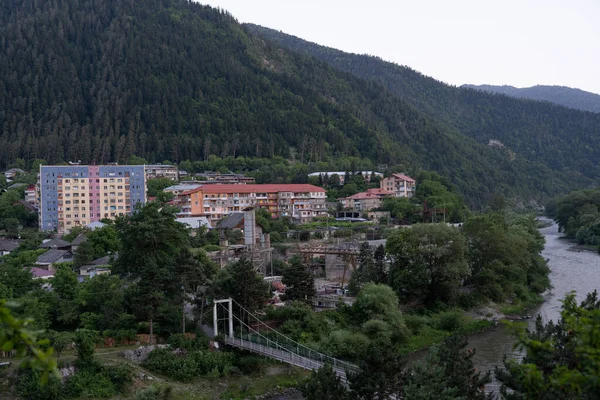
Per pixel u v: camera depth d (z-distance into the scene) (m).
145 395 57.66
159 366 66.62
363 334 79.56
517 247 109.44
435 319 90.94
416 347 81.69
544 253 160.25
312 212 199.50
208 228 151.88
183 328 73.75
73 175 187.38
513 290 108.31
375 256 102.81
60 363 61.41
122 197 191.00
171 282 74.31
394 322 82.12
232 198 192.00
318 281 117.50
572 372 18.91
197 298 80.69
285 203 197.88
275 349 69.31
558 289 115.31
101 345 69.94
